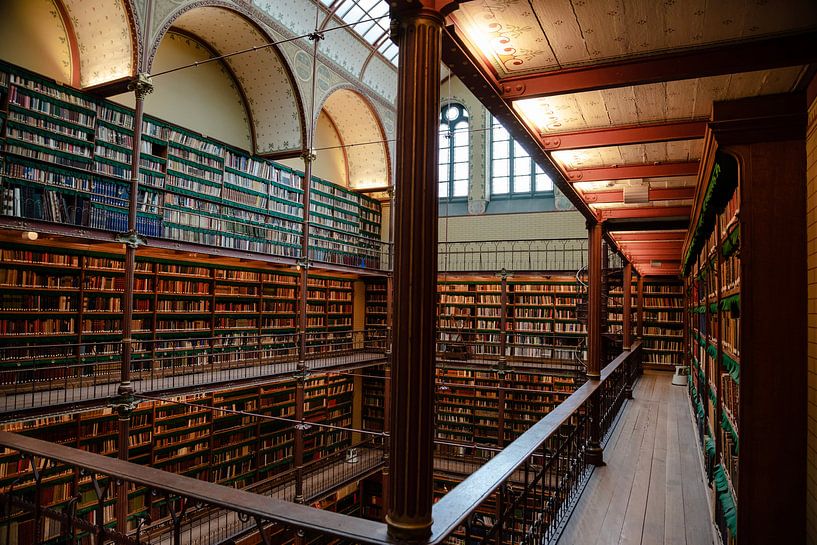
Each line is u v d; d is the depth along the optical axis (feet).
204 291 44.83
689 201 25.32
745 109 11.33
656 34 10.99
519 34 11.22
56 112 32.63
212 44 45.65
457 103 69.87
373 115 60.03
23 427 31.19
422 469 6.95
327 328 60.34
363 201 65.92
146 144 38.96
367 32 55.67
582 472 18.75
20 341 31.89
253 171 48.98
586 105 14.84
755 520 10.59
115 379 35.40
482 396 58.13
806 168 10.78
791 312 10.67
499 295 60.23
